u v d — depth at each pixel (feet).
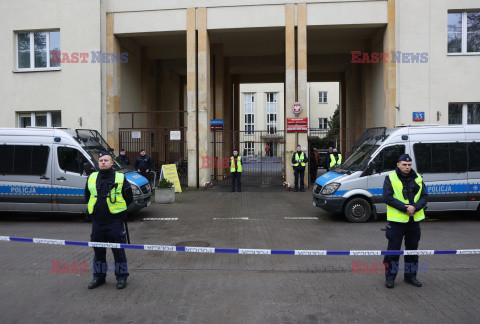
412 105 45.06
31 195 29.37
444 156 28.84
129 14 48.57
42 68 48.91
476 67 44.50
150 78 65.31
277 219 30.25
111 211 15.33
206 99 48.29
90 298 14.58
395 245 15.44
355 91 64.59
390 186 15.43
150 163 44.55
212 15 47.85
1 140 29.68
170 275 17.22
